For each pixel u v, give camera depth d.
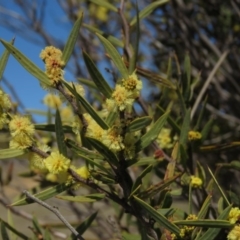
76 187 0.36
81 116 0.36
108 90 0.36
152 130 0.36
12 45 0.35
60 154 0.35
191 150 0.47
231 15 0.87
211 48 0.85
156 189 0.37
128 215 0.57
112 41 0.50
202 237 0.36
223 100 0.87
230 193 0.43
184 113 0.48
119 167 0.36
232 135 0.87
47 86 0.35
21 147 0.35
